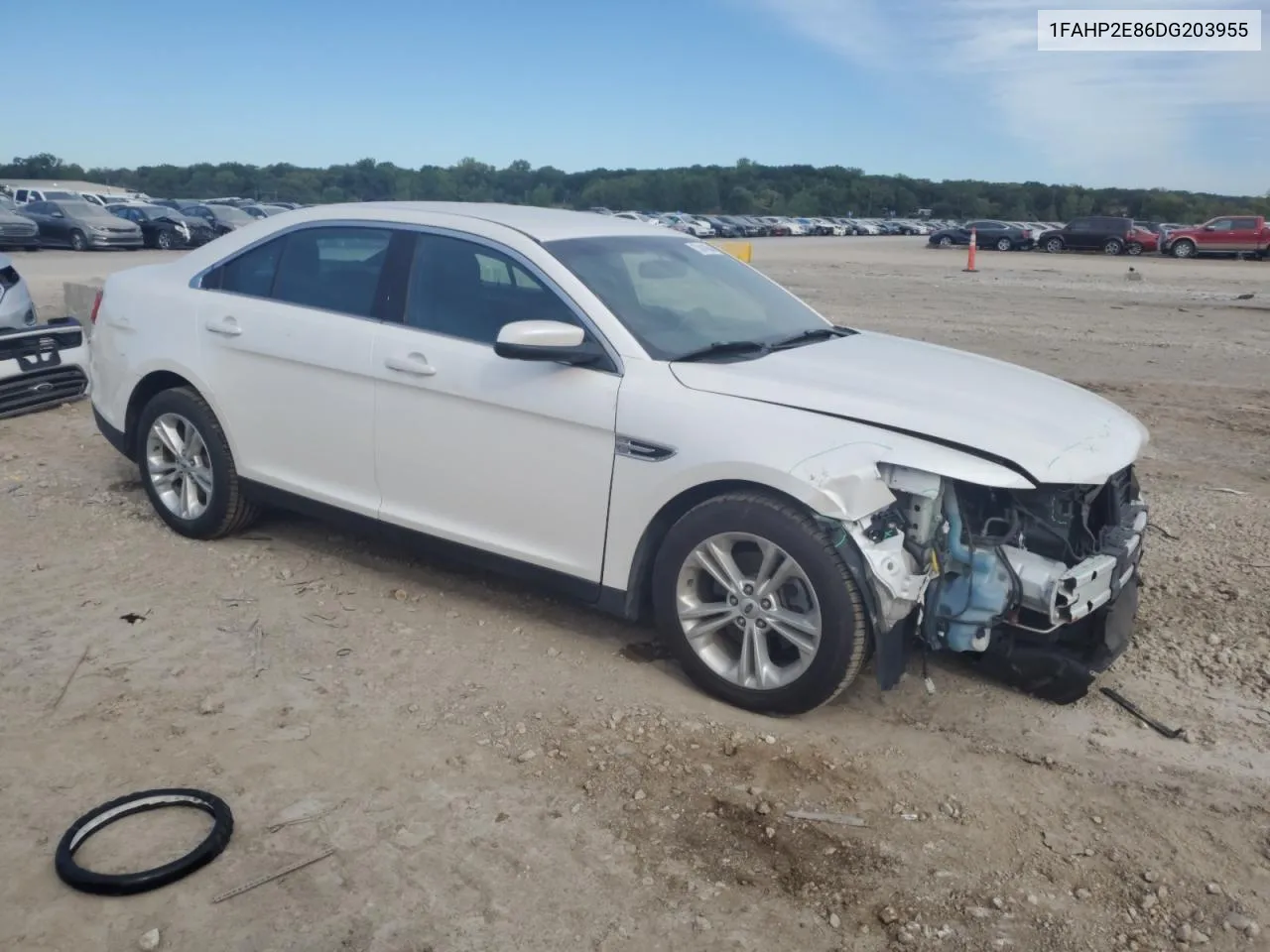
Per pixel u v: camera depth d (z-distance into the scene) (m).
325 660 4.23
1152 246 40.47
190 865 2.95
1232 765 3.63
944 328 14.37
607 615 4.72
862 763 3.60
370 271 4.73
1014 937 2.80
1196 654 4.41
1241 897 2.97
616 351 4.07
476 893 2.92
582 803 3.33
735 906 2.90
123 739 3.62
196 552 5.30
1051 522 3.82
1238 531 5.91
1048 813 3.35
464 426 4.35
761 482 3.66
